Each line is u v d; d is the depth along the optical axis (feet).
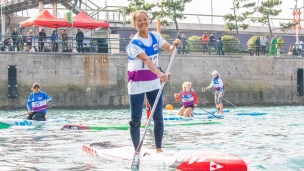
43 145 49.11
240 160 31.65
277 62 145.89
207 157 32.35
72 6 170.19
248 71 143.13
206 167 31.45
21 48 127.13
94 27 132.05
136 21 35.12
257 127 68.08
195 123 74.59
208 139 52.90
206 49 145.07
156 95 36.01
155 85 35.91
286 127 67.62
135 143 36.99
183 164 32.63
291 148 44.80
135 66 35.60
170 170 33.14
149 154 36.01
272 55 149.89
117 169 34.60
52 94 126.11
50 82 125.90
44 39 131.34
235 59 141.59
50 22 126.52
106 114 104.78
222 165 31.14
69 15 127.13
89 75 128.47
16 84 123.54
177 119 80.18
